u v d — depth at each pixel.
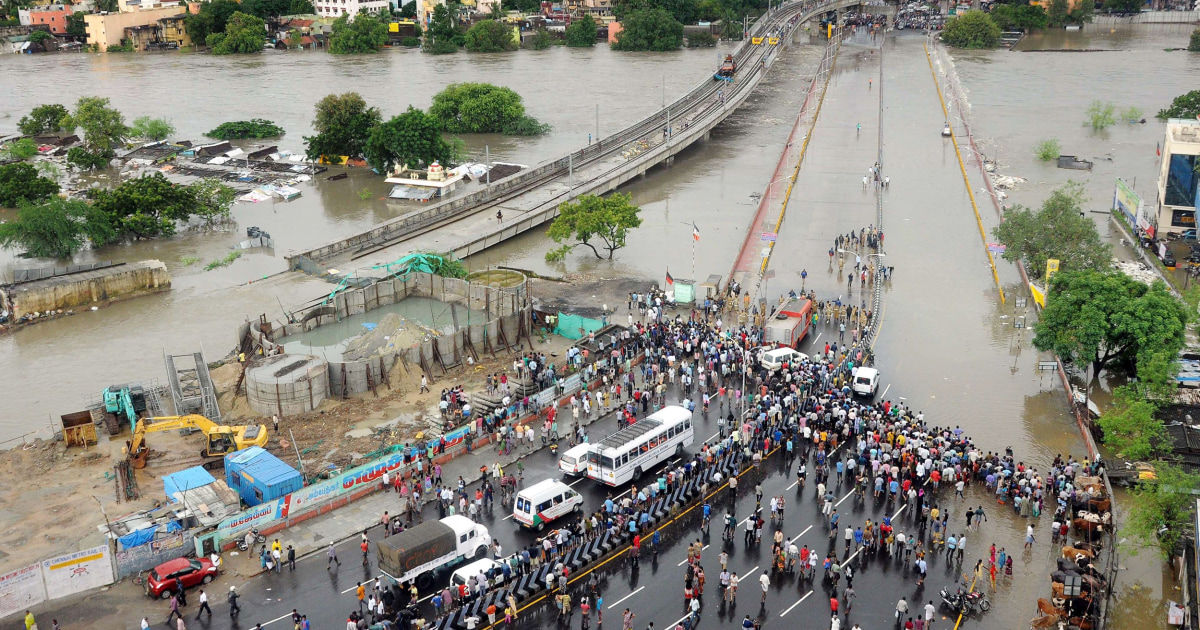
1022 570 81.00
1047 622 73.69
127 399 105.19
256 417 109.50
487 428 102.75
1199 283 143.25
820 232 176.62
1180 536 81.50
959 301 143.38
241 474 92.00
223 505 86.31
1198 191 162.00
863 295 144.62
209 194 193.88
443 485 93.44
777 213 189.12
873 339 129.75
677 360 120.06
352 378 113.88
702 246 171.75
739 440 97.25
